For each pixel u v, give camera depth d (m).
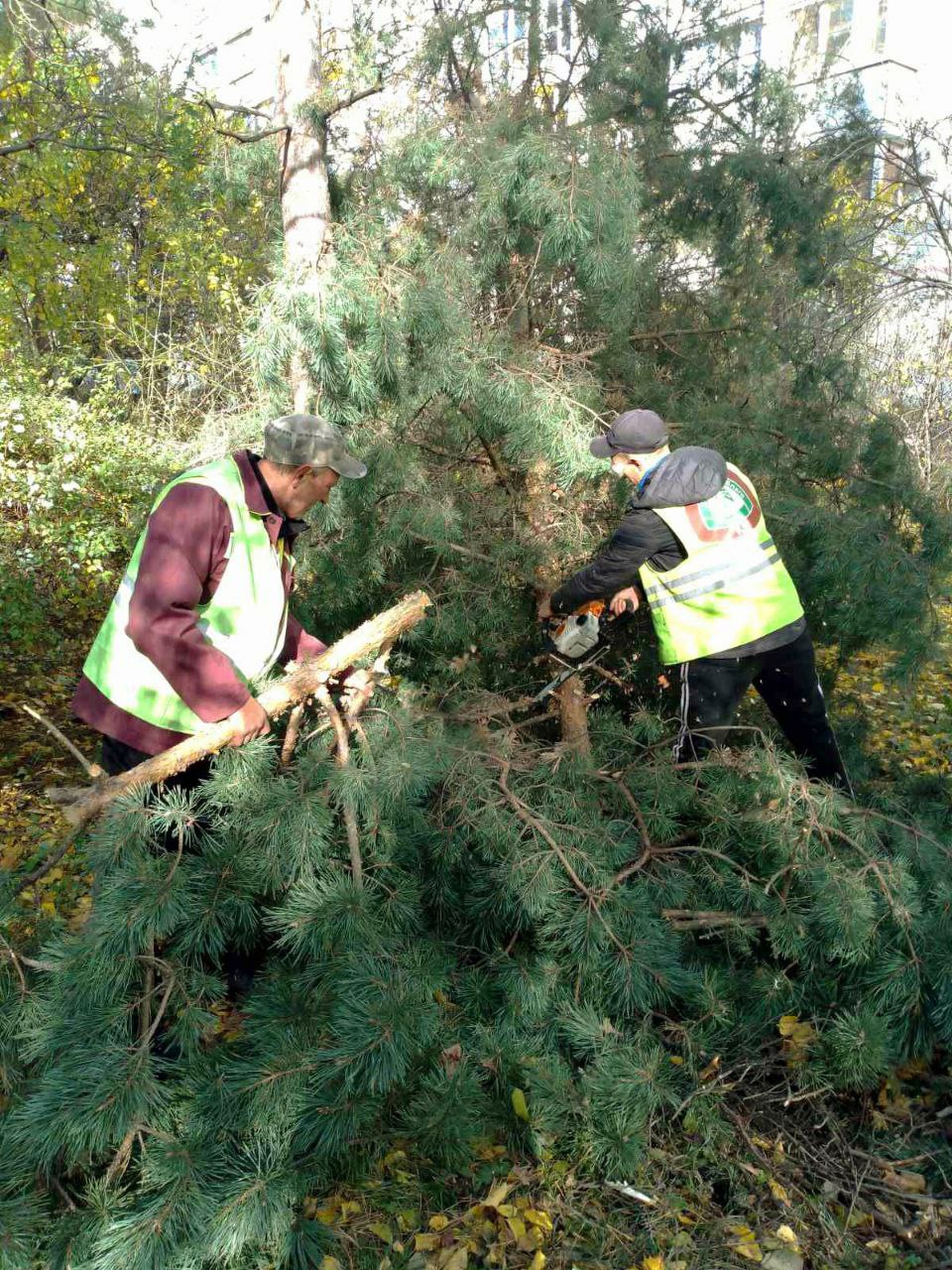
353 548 3.34
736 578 3.00
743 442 3.82
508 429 3.21
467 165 3.38
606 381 3.90
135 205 8.84
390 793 2.32
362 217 3.54
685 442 3.78
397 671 3.62
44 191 7.22
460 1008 2.34
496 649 3.57
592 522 3.66
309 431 2.31
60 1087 1.87
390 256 3.39
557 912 2.38
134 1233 1.72
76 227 8.48
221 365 8.50
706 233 4.34
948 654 4.15
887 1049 2.38
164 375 8.95
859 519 3.74
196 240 8.34
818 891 2.48
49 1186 1.94
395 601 3.59
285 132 3.78
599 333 3.79
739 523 3.02
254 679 2.41
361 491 3.21
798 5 6.05
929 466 7.49
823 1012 2.54
